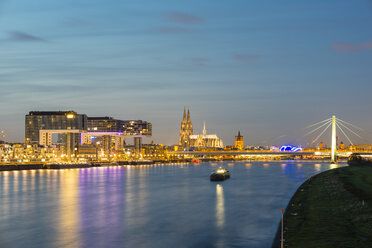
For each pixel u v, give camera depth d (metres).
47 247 74.44
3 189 177.12
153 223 93.81
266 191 162.38
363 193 105.38
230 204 124.56
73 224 93.75
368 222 71.38
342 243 59.94
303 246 60.47
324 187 135.88
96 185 198.38
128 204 126.44
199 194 154.62
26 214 108.50
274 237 77.50
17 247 74.75
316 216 82.06
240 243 73.62
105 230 86.81
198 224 92.00
